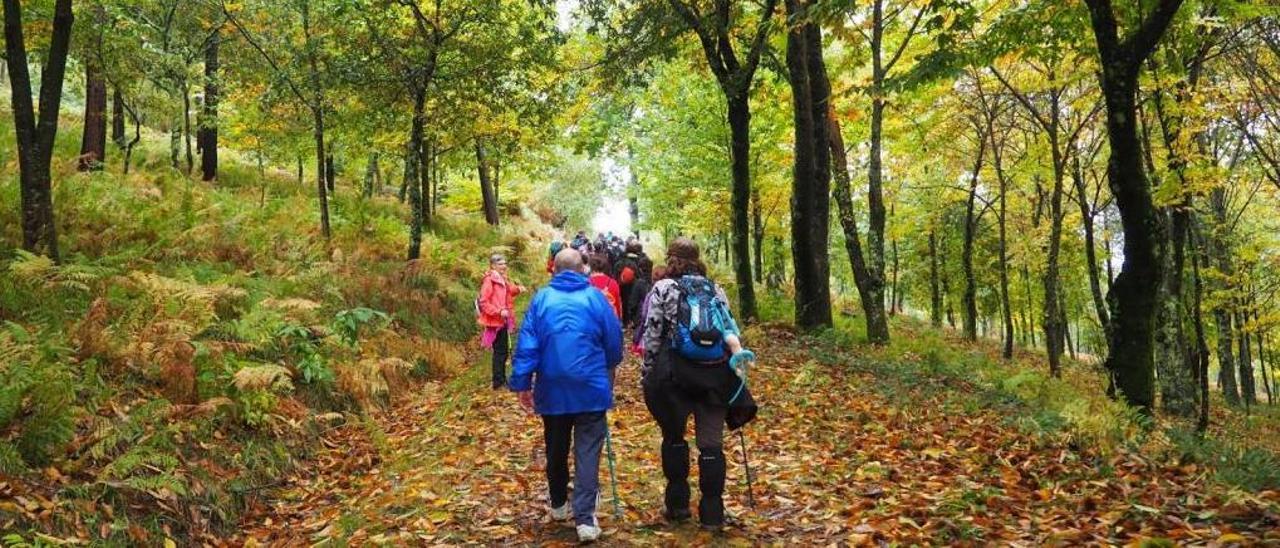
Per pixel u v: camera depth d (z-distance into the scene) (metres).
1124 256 8.19
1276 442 14.15
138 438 5.61
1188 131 12.17
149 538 4.79
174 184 16.06
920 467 6.23
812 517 5.14
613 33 16.09
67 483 4.81
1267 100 12.62
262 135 20.56
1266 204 23.91
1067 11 9.33
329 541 4.90
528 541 4.88
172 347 6.92
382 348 10.64
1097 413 6.69
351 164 29.89
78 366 6.30
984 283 32.38
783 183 24.75
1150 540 4.06
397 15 15.16
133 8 16.34
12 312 7.16
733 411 4.93
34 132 8.47
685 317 4.74
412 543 4.89
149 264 9.48
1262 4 10.05
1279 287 22.41
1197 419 14.74
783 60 17.41
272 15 15.55
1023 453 6.40
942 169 27.05
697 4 15.18
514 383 4.72
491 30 15.52
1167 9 7.27
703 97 22.84
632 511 5.34
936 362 11.54
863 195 28.52
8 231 9.01
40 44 15.86
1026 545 4.36
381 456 7.26
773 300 20.16
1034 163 20.53
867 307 15.03
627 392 9.54
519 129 19.42
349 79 14.92
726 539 4.77
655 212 30.30
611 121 21.08
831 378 10.04
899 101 15.45
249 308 9.33
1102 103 15.99
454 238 22.94
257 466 6.32
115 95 20.53
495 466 6.55
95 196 11.67
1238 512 4.54
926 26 9.52
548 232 36.81
